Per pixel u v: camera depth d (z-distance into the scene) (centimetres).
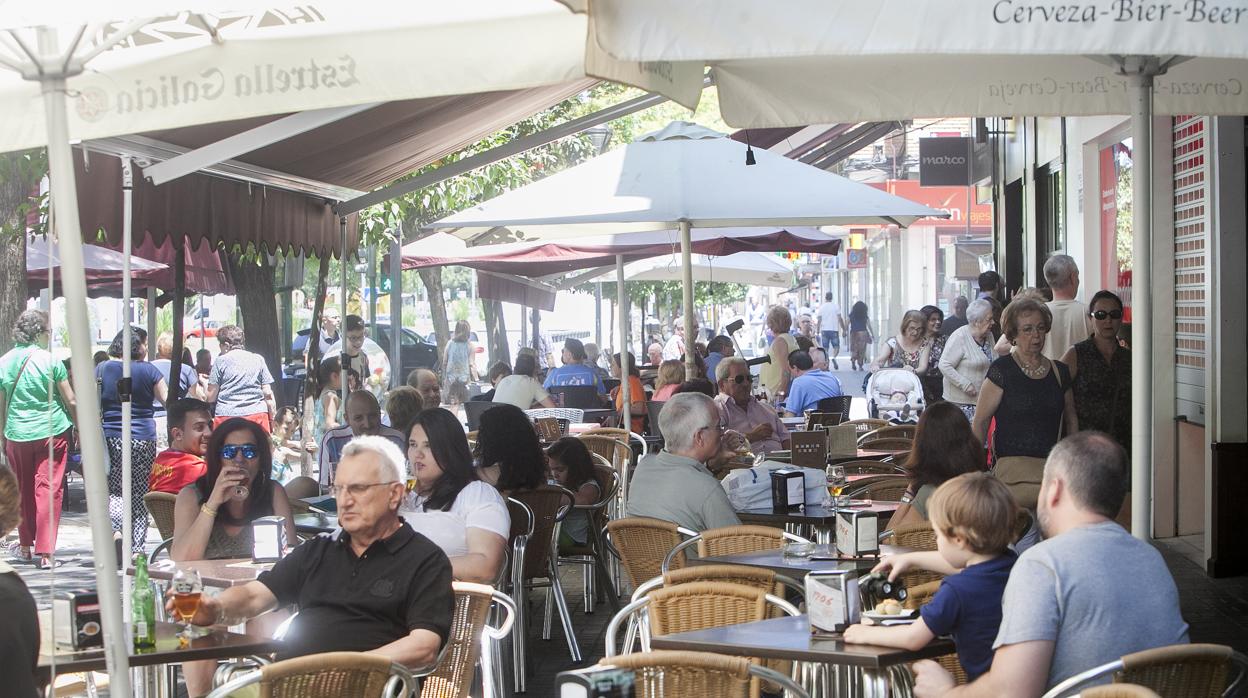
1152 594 395
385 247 2025
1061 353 1126
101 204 683
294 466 1466
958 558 440
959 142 2003
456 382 2209
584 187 1009
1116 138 1344
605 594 1000
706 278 2008
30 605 434
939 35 393
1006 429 831
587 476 917
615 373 1997
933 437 638
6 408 1118
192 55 465
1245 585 957
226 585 568
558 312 4469
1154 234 1111
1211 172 985
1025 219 1698
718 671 381
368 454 499
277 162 860
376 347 1603
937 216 969
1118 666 369
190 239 775
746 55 396
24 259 1177
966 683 452
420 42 453
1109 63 537
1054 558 396
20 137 475
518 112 1025
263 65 461
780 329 1591
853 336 3772
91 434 372
